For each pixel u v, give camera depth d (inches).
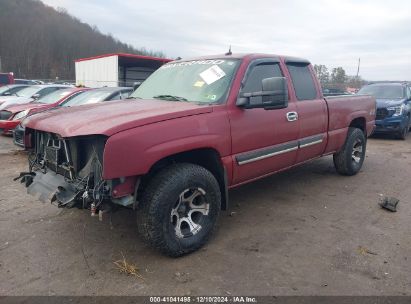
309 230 166.6
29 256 142.9
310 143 203.2
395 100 453.1
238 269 133.6
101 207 127.2
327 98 219.9
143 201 133.8
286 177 253.0
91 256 143.0
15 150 345.1
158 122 132.8
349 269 133.3
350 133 245.1
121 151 122.1
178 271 132.5
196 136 141.6
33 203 199.3
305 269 133.5
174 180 134.1
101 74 887.7
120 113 140.1
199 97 163.6
